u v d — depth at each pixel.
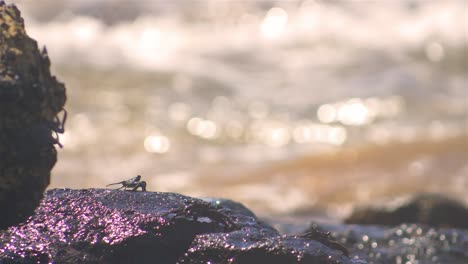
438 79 25.50
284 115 22.75
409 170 17.56
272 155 19.83
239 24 30.33
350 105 23.27
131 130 21.19
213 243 4.85
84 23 29.83
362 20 30.17
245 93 24.38
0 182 5.00
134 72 25.56
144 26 30.02
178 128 21.58
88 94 23.61
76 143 19.95
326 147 20.30
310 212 15.30
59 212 5.17
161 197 5.31
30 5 30.56
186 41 28.78
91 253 4.91
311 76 25.80
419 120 22.08
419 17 29.91
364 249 8.63
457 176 17.09
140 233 4.95
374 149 19.03
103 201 5.25
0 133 4.94
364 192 16.50
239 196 16.42
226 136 21.30
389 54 27.41
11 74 4.97
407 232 9.01
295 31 29.59
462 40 28.02
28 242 4.95
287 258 4.71
